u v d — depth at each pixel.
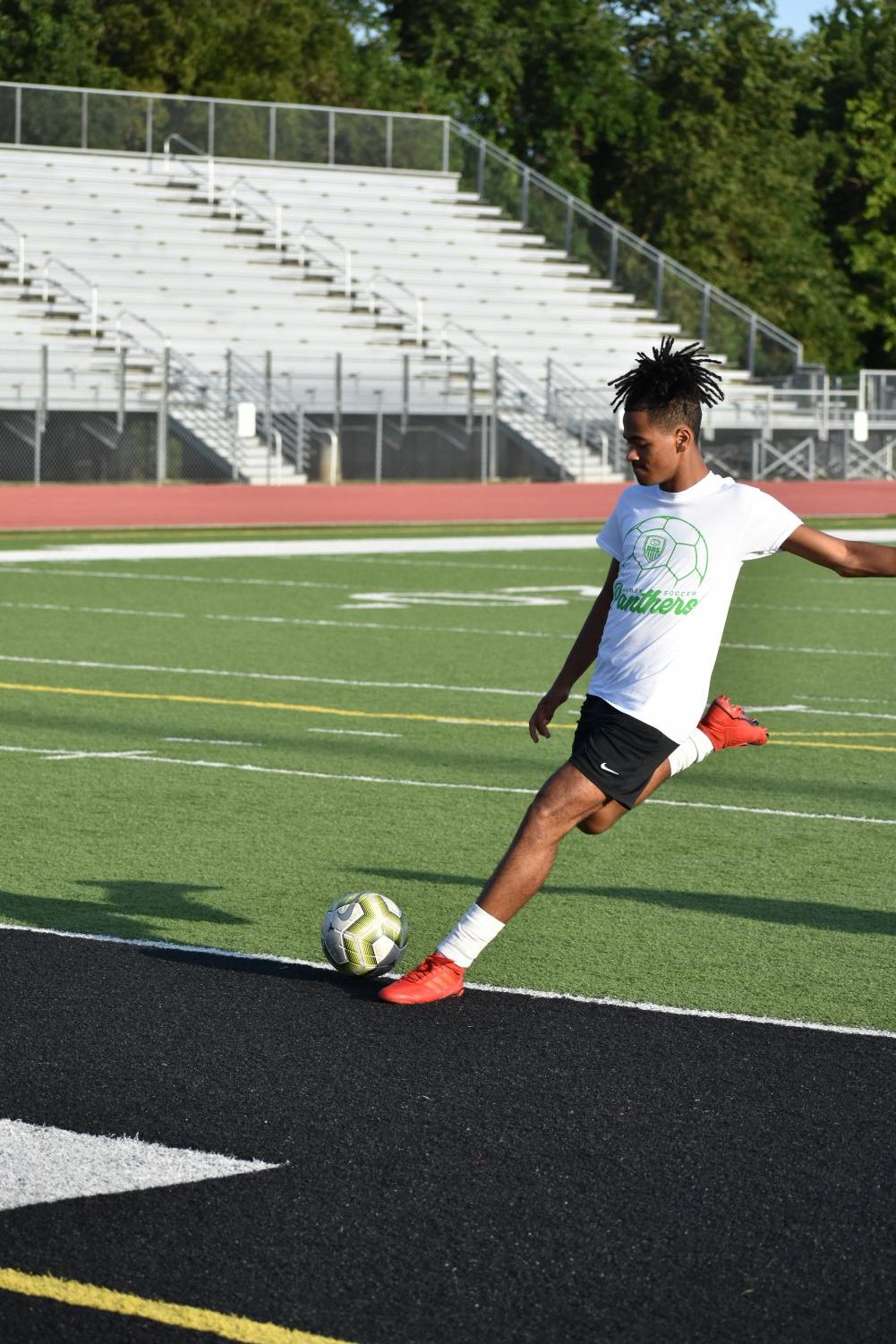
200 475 88.06
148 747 26.05
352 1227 10.39
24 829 20.84
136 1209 10.59
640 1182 11.09
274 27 143.25
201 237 103.38
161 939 16.45
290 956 15.99
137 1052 13.41
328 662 34.97
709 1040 13.88
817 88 169.00
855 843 20.89
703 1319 9.34
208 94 140.38
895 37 167.62
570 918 17.55
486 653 36.56
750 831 21.58
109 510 74.50
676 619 13.71
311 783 23.75
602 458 98.06
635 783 13.88
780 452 101.62
